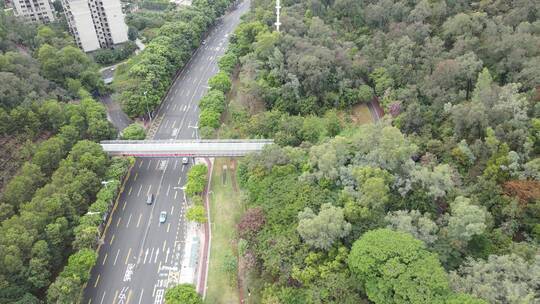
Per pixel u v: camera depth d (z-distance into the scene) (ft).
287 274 334.85
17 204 407.85
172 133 570.46
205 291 368.48
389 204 363.56
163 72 630.74
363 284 306.76
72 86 601.62
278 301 319.27
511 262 289.12
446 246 318.65
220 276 380.78
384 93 538.47
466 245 320.70
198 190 448.24
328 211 337.31
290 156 437.17
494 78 477.77
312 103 552.41
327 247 334.03
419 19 582.76
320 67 560.61
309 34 632.79
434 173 354.33
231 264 369.71
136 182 490.49
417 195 358.43
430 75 502.38
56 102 524.93
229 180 486.79
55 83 608.60
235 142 498.28
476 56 486.38
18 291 336.90
